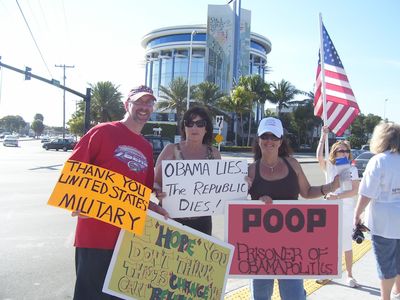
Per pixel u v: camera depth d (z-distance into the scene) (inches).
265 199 141.9
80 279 122.7
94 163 124.6
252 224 143.3
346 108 237.9
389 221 157.2
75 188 118.0
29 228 320.2
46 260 240.7
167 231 132.7
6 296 188.2
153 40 3321.9
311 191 151.4
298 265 143.9
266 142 142.3
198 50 3112.7
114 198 120.3
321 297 189.2
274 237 143.6
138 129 132.7
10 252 255.3
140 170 128.0
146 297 128.5
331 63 238.2
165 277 131.5
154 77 3361.2
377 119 3499.0
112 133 125.4
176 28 3115.2
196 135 151.7
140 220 121.8
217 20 2837.1
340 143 212.8
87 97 1019.9
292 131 2721.5
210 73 2783.0
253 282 148.3
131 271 126.6
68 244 275.9
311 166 1217.4
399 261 161.3
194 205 143.6
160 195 141.6
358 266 236.7
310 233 144.0
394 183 156.9
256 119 3041.3
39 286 201.2
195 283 135.0
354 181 205.2
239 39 2987.2
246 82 2273.6
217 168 144.8
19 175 701.3
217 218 381.7
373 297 189.8
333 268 144.5
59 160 1094.4
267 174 145.8
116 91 2197.3
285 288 145.0
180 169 143.0
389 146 159.0
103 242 122.7
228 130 2674.7
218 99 2178.9
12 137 2174.0
